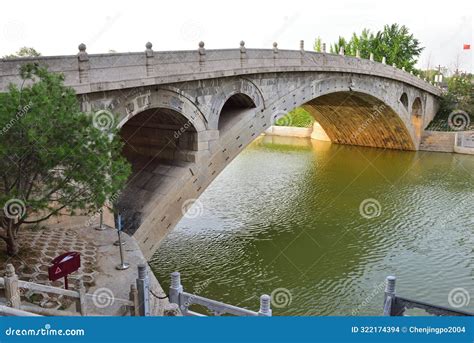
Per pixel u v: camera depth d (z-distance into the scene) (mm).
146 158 26891
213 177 26016
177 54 22328
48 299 13664
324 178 45250
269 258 26500
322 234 30281
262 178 45844
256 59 27688
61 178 14211
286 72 31141
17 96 12695
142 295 13664
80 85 17875
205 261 26125
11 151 12766
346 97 47438
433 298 21953
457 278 24031
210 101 24844
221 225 32062
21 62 16266
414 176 45531
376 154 58500
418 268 25234
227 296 22266
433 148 59781
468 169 48750
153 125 25875
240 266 25484
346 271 24984
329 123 62625
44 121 12812
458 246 28156
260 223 32438
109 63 19266
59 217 19266
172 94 22484
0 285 11516
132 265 16625
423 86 57812
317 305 21562
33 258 16062
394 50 69500
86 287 14820
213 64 24375
